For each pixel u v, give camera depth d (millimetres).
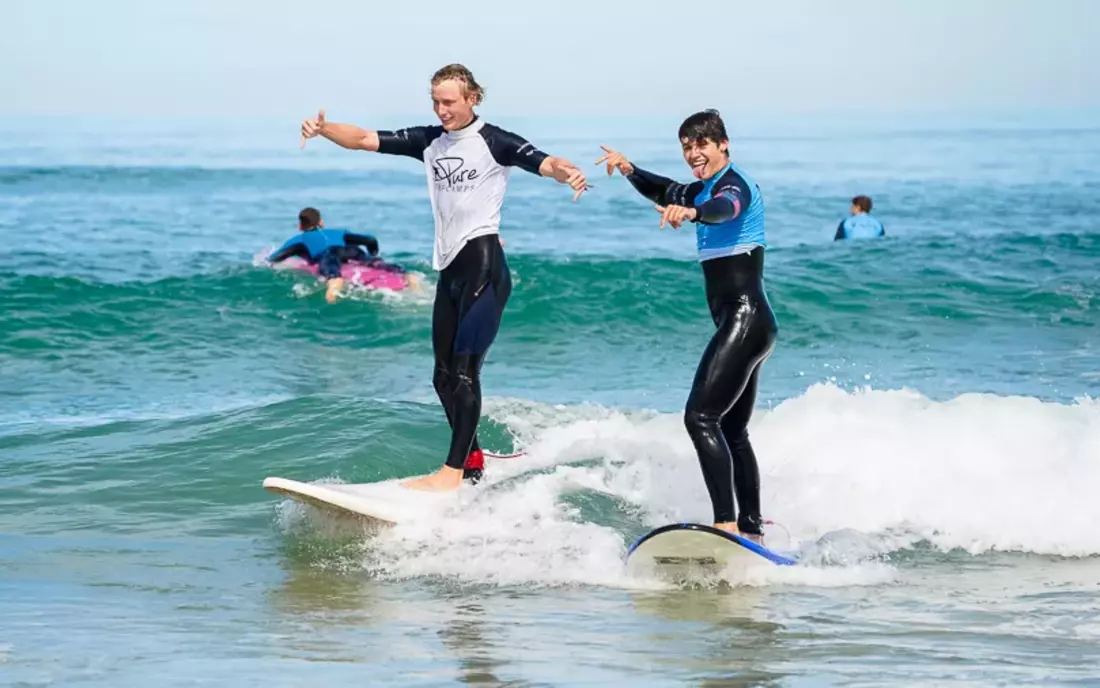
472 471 25734
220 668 16625
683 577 21562
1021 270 59906
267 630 18562
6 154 149125
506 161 23984
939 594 20703
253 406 34156
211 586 21062
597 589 21047
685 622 19047
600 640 18125
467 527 23766
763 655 17375
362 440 29922
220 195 98812
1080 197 97688
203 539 23938
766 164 143875
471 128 24109
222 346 46250
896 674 16500
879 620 19188
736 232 22062
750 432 28578
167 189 103250
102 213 83062
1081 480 25219
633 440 29766
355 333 48938
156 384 40406
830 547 23172
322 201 95188
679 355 46000
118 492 26844
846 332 48812
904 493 25328
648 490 26672
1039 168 132250
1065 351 45781
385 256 62938
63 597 20203
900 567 22422
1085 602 20234
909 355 45312
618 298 52531
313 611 19656
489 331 24391
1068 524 24031
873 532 24188
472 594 20703
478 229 24188
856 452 26984
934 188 107625
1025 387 39906
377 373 43094
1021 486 25125
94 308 49812
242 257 62594
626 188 106688
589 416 32812
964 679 16234
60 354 43969
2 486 27078
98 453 29594
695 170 22500
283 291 53219
